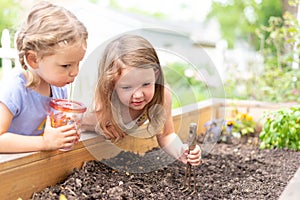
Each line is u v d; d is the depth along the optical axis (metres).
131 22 7.27
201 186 1.78
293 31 3.50
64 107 1.56
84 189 1.56
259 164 2.26
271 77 4.13
